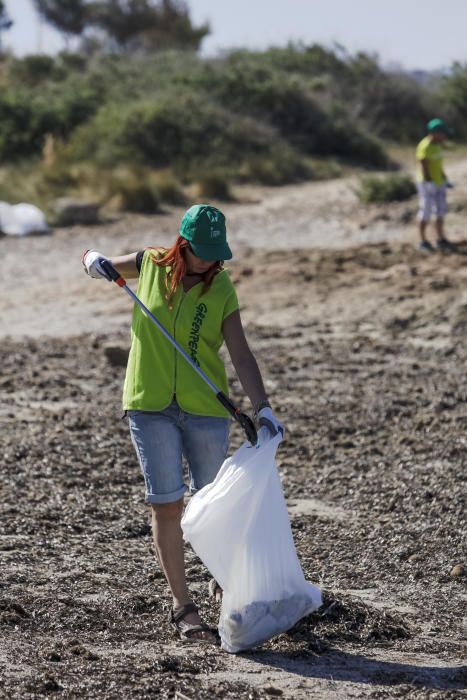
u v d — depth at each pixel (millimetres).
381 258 35625
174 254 9305
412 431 18281
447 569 11992
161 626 9844
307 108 72938
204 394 9406
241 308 30453
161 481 9391
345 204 51938
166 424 9414
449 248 36906
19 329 28562
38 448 16531
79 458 16172
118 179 53594
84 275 36031
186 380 9359
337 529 13328
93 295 32625
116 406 19984
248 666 8922
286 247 40938
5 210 44844
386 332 27312
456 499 14305
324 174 64438
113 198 51844
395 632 9914
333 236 43688
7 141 63344
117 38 122875
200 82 75125
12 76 88000
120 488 14883
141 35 122562
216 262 9430
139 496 14547
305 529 13328
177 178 58906
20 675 8336
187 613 9531
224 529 9086
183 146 62719
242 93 73625
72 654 8906
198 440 9500
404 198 52156
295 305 30281
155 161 62000
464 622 10484
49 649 8961
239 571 9102
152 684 8305
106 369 23578
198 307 9383
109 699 7980
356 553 12484
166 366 9375
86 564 11656
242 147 65312
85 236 44281
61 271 37031
